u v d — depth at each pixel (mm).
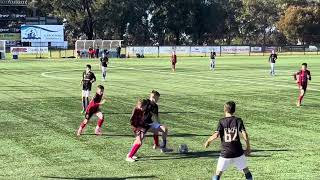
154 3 147125
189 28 148875
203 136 18766
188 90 35094
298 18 145125
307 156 15562
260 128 20312
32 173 13617
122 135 18891
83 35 140875
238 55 104625
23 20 121562
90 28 134000
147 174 13523
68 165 14461
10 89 35625
